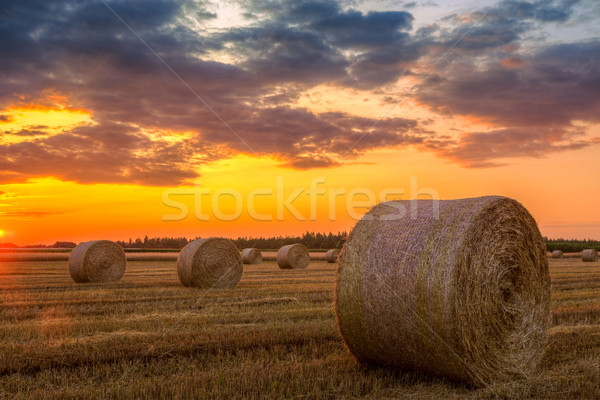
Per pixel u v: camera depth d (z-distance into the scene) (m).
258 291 16.20
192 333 9.38
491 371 7.00
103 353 7.98
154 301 13.88
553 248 64.25
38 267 30.81
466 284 6.90
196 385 6.48
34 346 8.34
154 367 7.34
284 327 9.96
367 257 7.73
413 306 7.07
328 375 7.03
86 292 16.06
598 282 19.36
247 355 8.01
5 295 15.12
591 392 6.36
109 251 20.72
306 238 68.81
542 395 6.40
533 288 7.84
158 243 76.62
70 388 6.41
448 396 6.45
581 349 8.42
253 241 70.31
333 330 9.73
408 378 7.14
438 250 7.07
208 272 18.25
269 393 6.19
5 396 6.08
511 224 7.62
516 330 7.43
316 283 19.33
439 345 6.87
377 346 7.58
